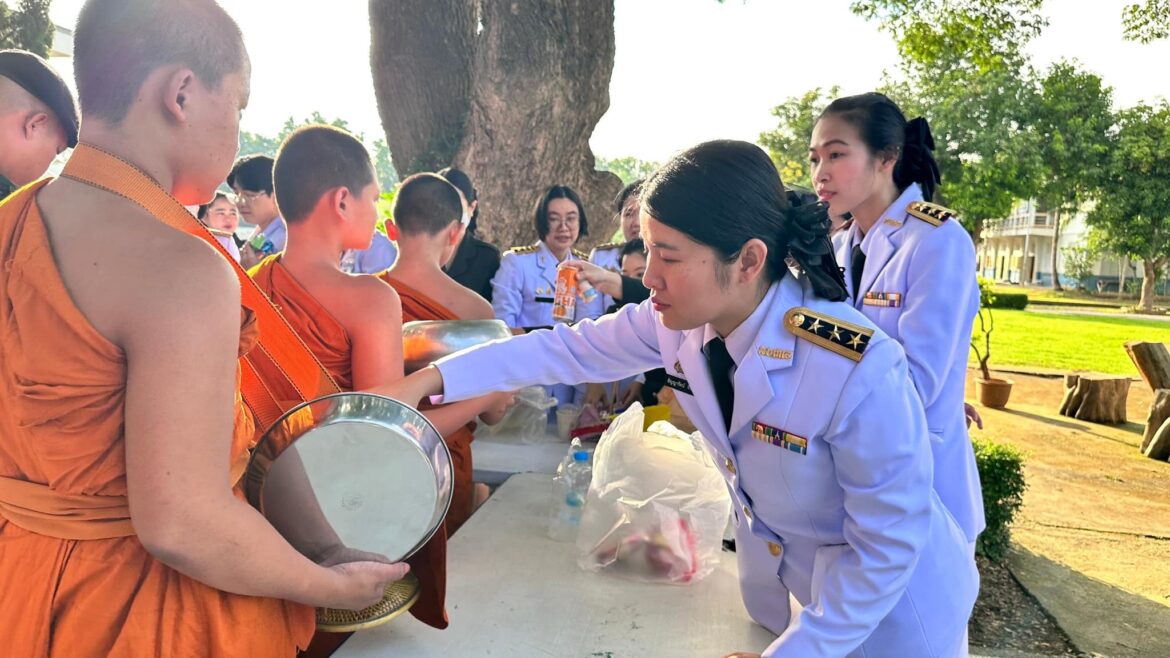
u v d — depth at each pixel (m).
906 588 1.16
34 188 1.00
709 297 1.09
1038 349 16.28
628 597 1.66
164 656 0.98
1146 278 34.09
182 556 0.92
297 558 1.05
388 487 1.18
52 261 0.92
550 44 6.22
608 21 6.54
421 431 1.20
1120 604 4.26
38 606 0.95
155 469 0.89
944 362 1.69
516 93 6.27
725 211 1.04
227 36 1.04
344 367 1.65
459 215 2.30
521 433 2.96
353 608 1.17
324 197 1.63
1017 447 7.67
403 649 1.45
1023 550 5.02
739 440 1.20
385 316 1.65
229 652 1.02
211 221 4.51
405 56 6.56
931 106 31.06
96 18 0.97
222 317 0.94
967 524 1.71
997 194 30.30
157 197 0.99
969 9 10.84
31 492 0.95
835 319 1.11
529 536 1.98
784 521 1.24
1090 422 8.93
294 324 1.61
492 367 1.49
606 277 2.46
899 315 1.81
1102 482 6.54
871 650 1.20
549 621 1.56
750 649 1.46
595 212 6.85
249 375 1.28
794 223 1.11
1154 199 31.47
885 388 1.05
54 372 0.91
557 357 1.50
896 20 11.20
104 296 0.90
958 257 1.76
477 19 6.60
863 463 1.05
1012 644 3.83
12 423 0.94
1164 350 8.52
